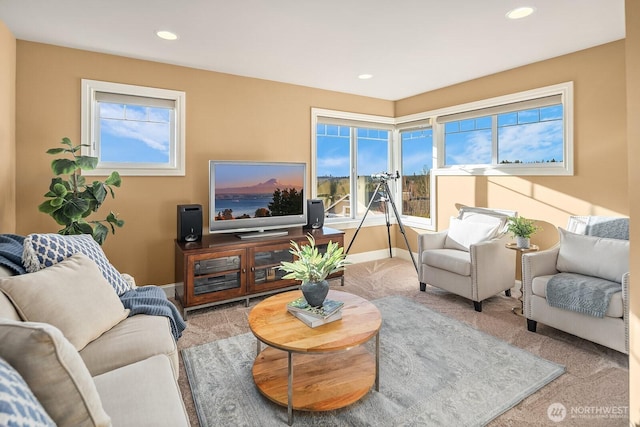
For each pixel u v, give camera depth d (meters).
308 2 2.30
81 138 3.08
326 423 1.69
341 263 2.11
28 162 2.90
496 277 3.25
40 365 0.82
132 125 3.40
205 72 3.64
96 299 1.67
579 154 3.21
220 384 2.00
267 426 1.67
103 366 1.45
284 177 3.82
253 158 3.95
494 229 3.38
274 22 2.58
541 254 2.72
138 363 1.40
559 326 2.48
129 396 1.19
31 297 1.46
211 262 3.13
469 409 1.77
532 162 3.65
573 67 3.21
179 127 3.51
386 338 2.56
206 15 2.47
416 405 1.81
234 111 3.82
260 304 2.21
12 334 0.83
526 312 2.69
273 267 3.47
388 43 2.98
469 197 4.20
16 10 2.38
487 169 3.97
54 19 2.51
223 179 3.46
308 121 4.35
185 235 3.31
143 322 1.77
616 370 2.12
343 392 1.84
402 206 5.21
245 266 3.29
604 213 3.06
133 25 2.61
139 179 3.37
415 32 2.76
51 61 2.96
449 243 3.70
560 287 2.45
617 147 2.97
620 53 2.93
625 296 2.16
